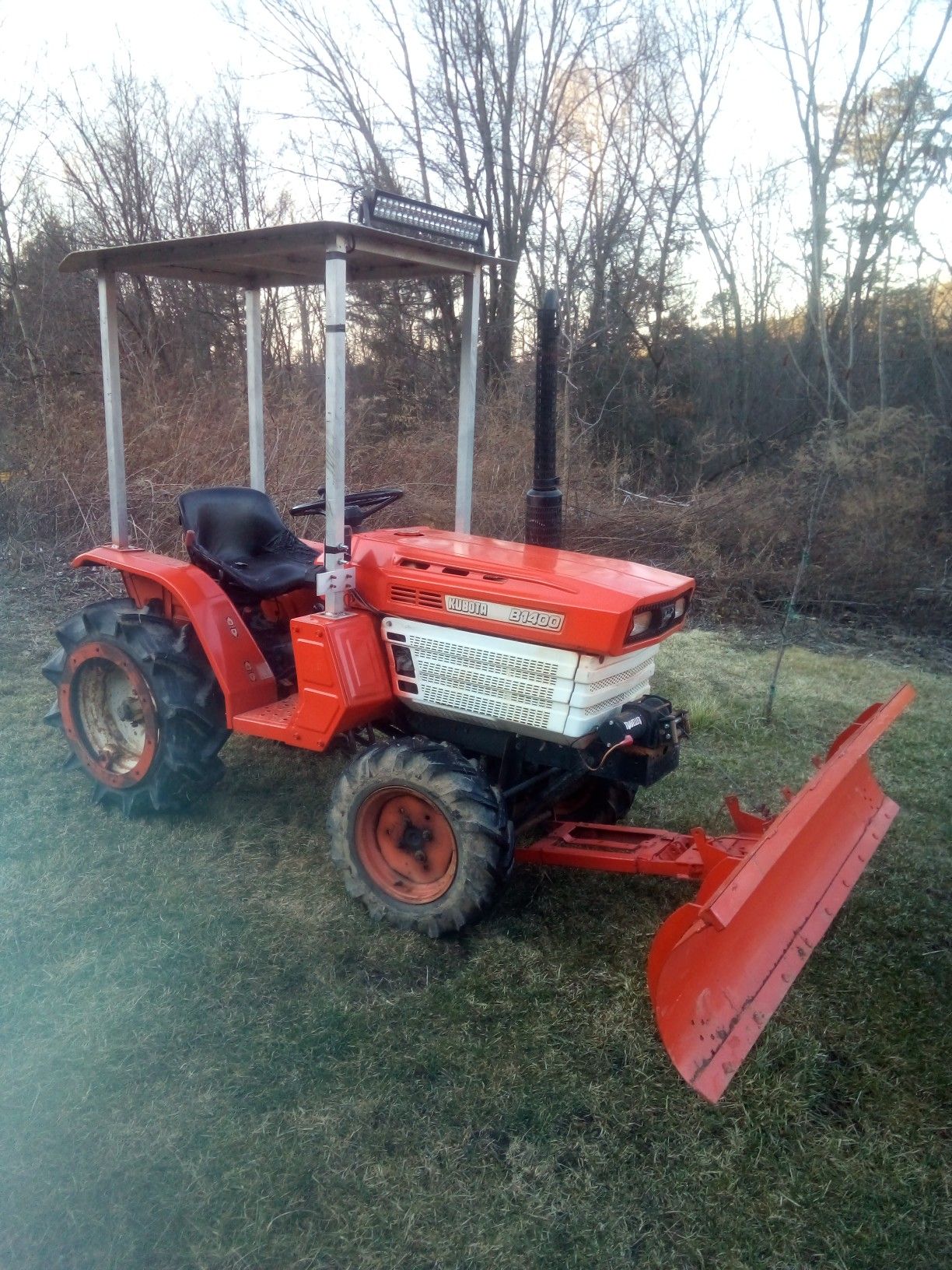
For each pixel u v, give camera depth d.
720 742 4.96
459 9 12.75
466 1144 2.30
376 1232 2.06
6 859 3.54
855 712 5.47
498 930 3.19
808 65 11.26
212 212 13.83
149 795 3.79
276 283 4.04
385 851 3.21
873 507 7.75
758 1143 2.34
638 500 9.08
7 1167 2.20
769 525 8.18
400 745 3.10
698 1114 2.42
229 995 2.80
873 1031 2.76
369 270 3.79
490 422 9.43
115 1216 2.08
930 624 7.52
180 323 12.52
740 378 13.17
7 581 7.54
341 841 3.22
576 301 13.00
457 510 3.76
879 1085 2.55
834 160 11.40
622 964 3.02
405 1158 2.25
